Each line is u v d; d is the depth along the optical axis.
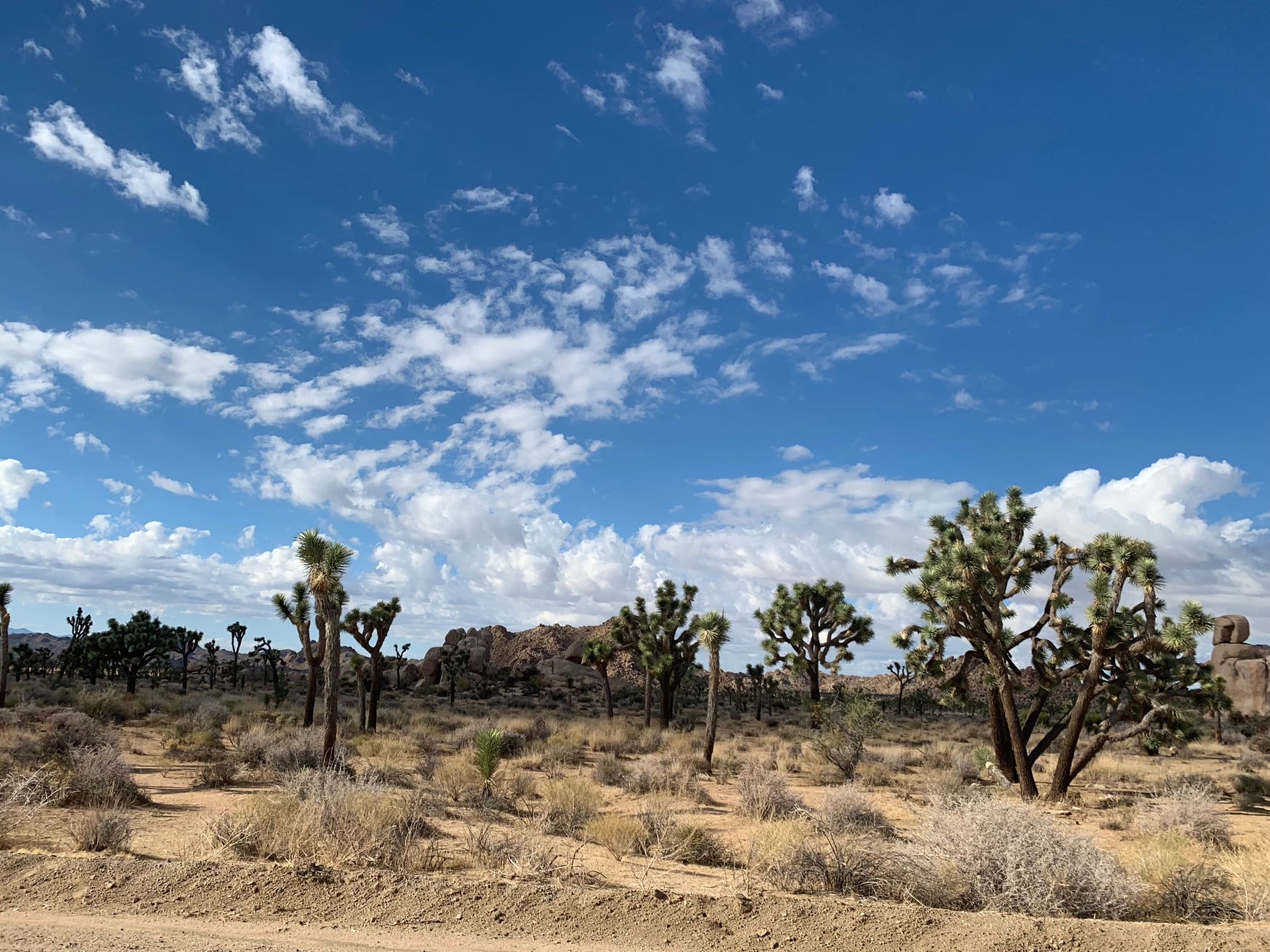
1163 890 9.02
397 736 29.81
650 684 45.06
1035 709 21.19
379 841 9.70
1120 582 19.27
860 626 35.38
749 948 6.83
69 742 19.47
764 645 36.41
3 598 35.72
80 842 9.69
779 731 43.69
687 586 45.53
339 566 18.95
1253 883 9.48
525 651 118.44
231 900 7.51
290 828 9.78
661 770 20.27
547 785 18.61
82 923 6.79
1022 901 8.27
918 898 8.76
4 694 35.12
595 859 10.66
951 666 22.53
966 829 9.18
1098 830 15.48
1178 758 36.41
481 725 34.72
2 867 8.05
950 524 22.78
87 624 70.56
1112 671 20.70
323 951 6.32
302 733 22.80
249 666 92.19
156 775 18.61
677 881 9.45
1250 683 59.31
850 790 14.21
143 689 61.47
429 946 6.62
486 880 8.37
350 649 35.50
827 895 8.66
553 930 7.14
